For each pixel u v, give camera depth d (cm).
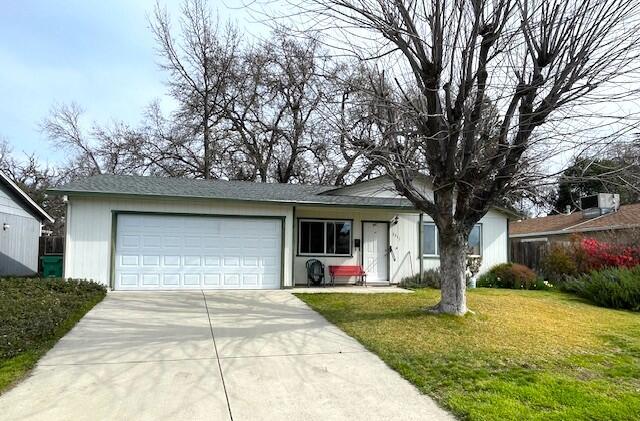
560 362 625
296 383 525
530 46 716
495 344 697
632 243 1588
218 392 491
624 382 550
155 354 626
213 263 1304
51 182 3341
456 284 885
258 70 2583
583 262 1589
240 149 2727
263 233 1347
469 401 475
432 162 805
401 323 815
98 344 673
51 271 1470
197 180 1603
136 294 1156
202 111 2725
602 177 734
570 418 434
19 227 1739
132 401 462
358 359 624
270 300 1095
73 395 475
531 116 716
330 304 1023
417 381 536
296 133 2519
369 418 436
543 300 1174
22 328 675
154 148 2769
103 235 1230
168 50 2627
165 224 1275
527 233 2503
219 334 744
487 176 815
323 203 1375
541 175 752
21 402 456
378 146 794
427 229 1623
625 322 930
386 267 1565
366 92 766
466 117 743
